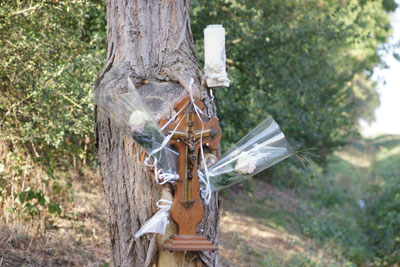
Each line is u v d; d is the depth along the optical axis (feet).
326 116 36.78
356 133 41.75
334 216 52.29
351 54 48.75
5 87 18.38
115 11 12.18
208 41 10.49
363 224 51.29
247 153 11.09
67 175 22.84
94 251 20.45
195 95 11.02
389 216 45.06
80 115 18.45
